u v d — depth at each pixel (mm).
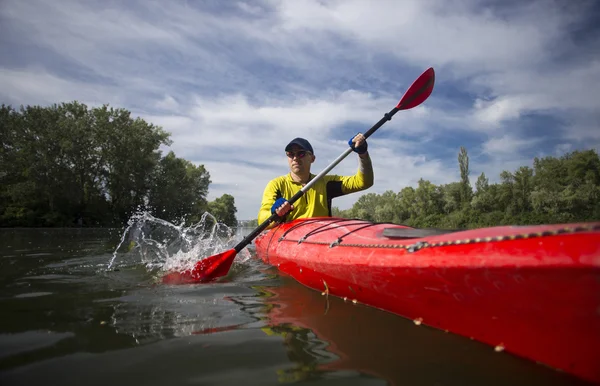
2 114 22984
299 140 3398
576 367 965
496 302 1065
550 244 887
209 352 1267
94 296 2117
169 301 2000
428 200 33750
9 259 3820
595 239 801
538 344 1037
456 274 1119
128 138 26453
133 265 3326
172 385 1028
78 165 24594
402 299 1489
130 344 1337
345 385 1025
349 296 1958
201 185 38000
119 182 26500
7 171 21906
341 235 2168
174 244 5383
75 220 24000
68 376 1075
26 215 20453
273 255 3062
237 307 1871
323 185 3465
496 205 27219
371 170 3287
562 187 24703
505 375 1033
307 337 1408
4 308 1829
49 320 1625
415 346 1278
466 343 1278
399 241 1548
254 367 1147
